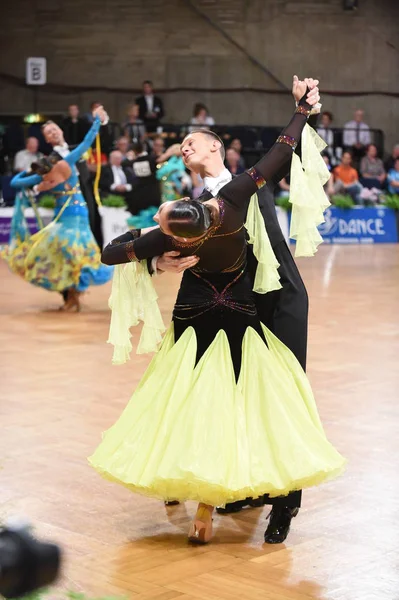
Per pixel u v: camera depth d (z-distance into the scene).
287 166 3.84
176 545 3.64
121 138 17.56
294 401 3.62
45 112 21.20
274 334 3.82
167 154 13.33
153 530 3.82
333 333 8.84
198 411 3.50
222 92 22.12
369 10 22.80
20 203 10.34
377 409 5.95
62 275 10.25
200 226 3.18
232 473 3.44
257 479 3.45
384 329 9.08
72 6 21.20
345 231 20.27
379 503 4.14
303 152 3.71
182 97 21.97
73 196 10.24
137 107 19.38
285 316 3.80
